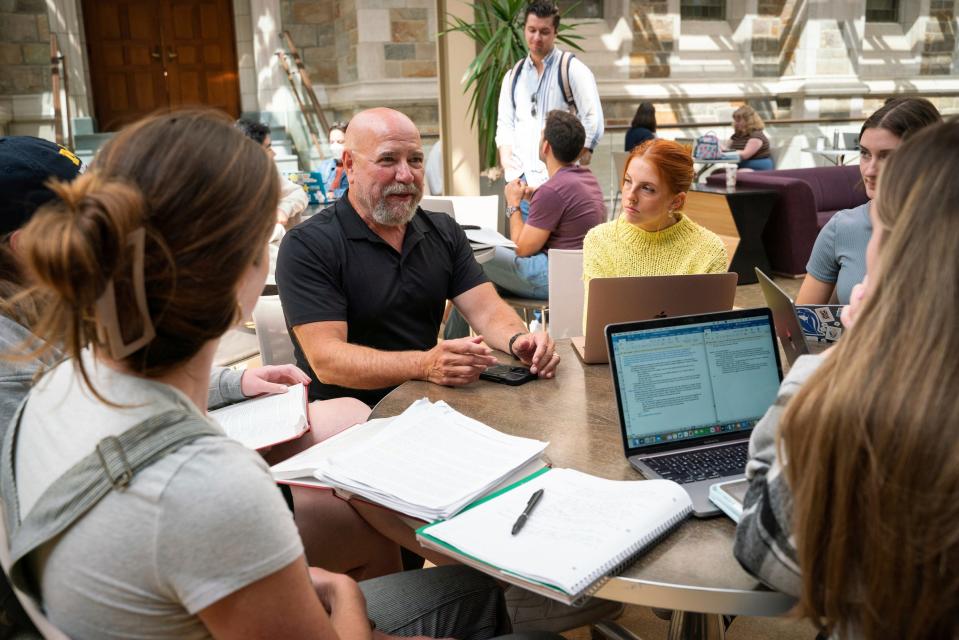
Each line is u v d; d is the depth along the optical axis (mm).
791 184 5648
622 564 1005
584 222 3523
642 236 2225
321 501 1645
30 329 1037
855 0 10781
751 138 7934
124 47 9930
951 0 11555
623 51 10445
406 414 1479
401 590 1311
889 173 783
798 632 2006
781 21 10914
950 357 684
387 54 9328
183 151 727
